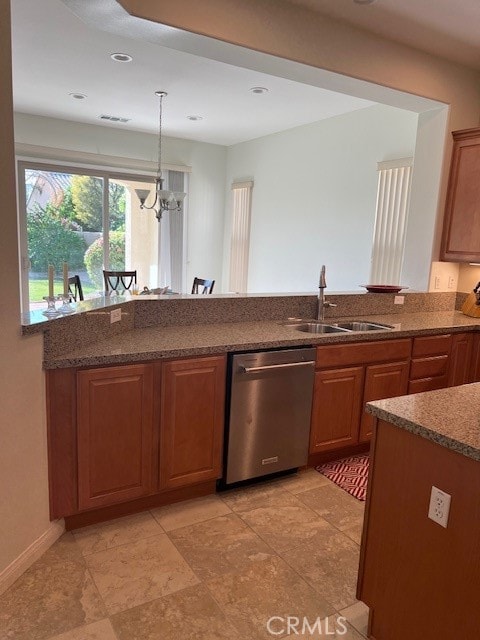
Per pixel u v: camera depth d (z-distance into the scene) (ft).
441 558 4.59
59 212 20.20
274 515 8.04
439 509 4.55
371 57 10.03
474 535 4.26
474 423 4.71
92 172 20.71
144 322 9.34
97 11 7.11
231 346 8.08
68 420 6.88
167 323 9.57
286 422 8.95
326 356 9.22
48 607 5.82
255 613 5.84
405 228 14.53
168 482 7.92
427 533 4.72
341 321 11.32
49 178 19.74
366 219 16.03
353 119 16.29
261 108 16.35
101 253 21.52
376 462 5.25
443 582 4.59
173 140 21.91
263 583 6.38
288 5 8.74
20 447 6.21
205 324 9.99
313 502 8.49
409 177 14.32
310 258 18.60
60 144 19.34
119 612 5.78
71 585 6.21
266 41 8.57
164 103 16.22
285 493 8.79
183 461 8.00
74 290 17.07
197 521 7.80
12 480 6.12
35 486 6.57
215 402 8.13
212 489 8.69
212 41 8.12
